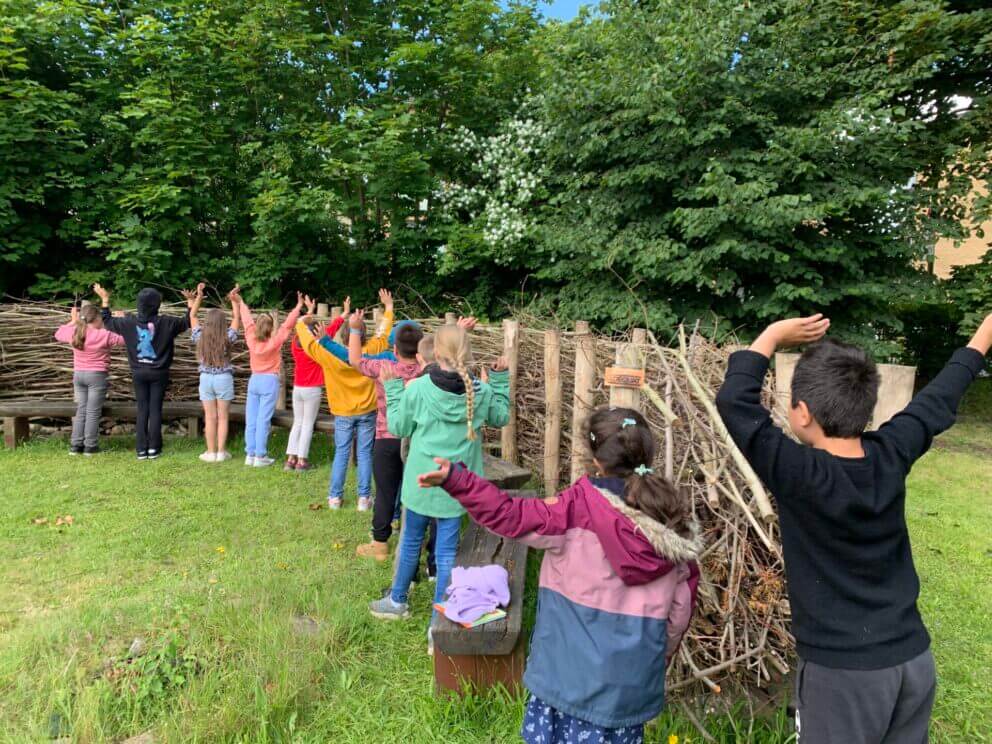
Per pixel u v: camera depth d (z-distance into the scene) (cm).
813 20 863
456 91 1134
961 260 1894
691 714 252
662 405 297
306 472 622
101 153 1034
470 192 1089
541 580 210
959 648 346
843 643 158
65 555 418
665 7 909
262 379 627
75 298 898
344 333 635
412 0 1141
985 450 819
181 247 1041
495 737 259
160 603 338
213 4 1048
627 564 190
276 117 1134
